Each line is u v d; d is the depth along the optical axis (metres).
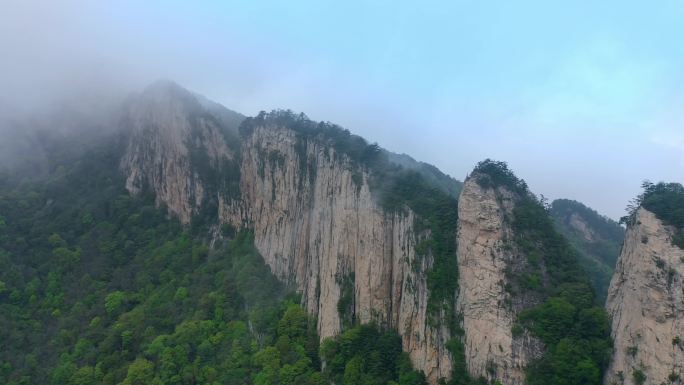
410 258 99.19
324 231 118.88
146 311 126.44
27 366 116.38
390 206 106.75
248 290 127.56
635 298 71.81
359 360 94.50
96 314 130.50
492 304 83.94
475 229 89.25
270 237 137.62
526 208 92.69
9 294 133.25
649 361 67.00
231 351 109.56
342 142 126.31
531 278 84.69
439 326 89.62
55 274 141.75
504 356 79.75
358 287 105.62
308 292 118.00
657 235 70.94
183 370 106.56
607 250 138.62
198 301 126.19
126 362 113.12
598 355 74.69
